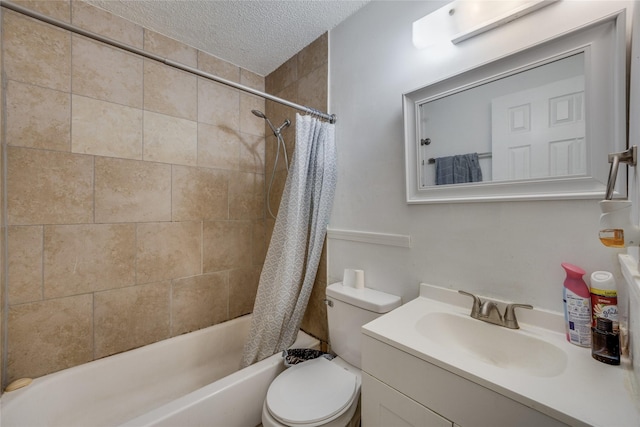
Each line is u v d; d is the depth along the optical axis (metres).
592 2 0.83
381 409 0.87
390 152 1.34
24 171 1.24
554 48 0.88
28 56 1.24
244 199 2.02
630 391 0.60
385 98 1.37
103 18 1.44
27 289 1.25
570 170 0.85
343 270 1.57
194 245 1.77
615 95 0.77
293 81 1.89
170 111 1.67
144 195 1.57
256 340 1.46
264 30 1.64
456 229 1.11
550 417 0.56
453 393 0.71
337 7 1.47
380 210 1.39
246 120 2.04
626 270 0.60
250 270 2.06
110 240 1.46
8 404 1.09
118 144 1.48
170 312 1.67
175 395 1.55
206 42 1.74
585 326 0.79
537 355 0.84
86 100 1.39
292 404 1.05
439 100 1.15
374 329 0.91
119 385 1.42
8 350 1.20
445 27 1.09
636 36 0.64
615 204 0.58
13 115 1.21
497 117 1.00
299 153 1.48
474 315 1.00
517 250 0.96
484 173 1.03
